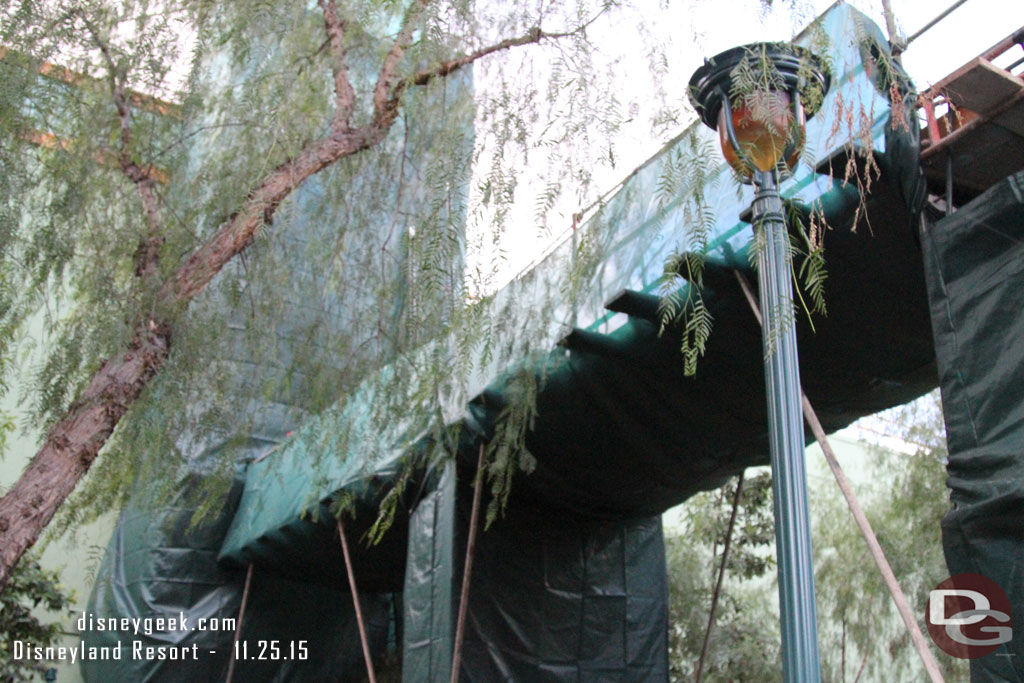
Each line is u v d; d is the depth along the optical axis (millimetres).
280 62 4180
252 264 4305
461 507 5402
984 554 2777
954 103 3244
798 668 2283
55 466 3127
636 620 5988
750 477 8492
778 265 2766
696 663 8180
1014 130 3240
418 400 4121
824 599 8688
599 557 6012
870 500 9164
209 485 4582
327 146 3957
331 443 4828
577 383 4801
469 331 3668
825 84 3053
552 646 5566
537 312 4219
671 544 8820
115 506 4309
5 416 5984
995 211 3066
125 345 3508
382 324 4344
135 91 4160
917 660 8547
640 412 4891
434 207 3537
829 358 4457
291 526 6656
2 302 3729
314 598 7938
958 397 3041
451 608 5168
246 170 4023
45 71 3842
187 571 7391
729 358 4398
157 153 4180
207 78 4355
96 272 3850
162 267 3848
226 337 4336
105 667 7148
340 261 4363
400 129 4426
